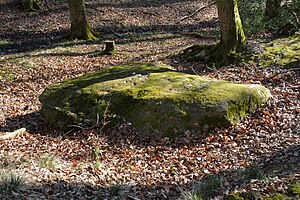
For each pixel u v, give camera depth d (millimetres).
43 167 5797
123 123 6988
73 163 6246
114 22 14742
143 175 5832
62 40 12758
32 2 16031
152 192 5203
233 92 6996
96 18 15125
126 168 6098
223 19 8938
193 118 6781
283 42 9367
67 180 5375
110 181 5586
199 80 7352
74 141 6930
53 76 9438
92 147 6707
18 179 4945
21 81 9211
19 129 7148
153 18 15203
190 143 6633
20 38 13391
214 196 4691
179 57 9805
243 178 5078
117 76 7766
